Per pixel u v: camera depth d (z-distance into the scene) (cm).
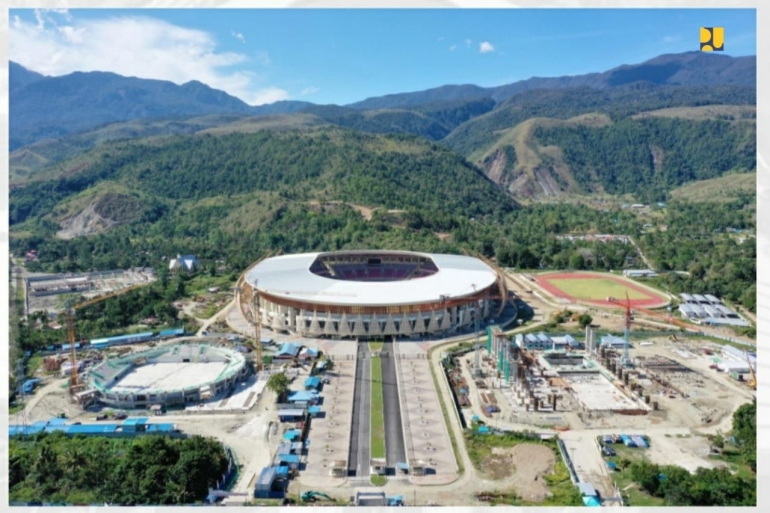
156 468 10825
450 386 16388
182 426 13925
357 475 11762
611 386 16712
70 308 19575
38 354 19400
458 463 12212
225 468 11744
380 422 14112
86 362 18450
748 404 14162
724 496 10494
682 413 14738
